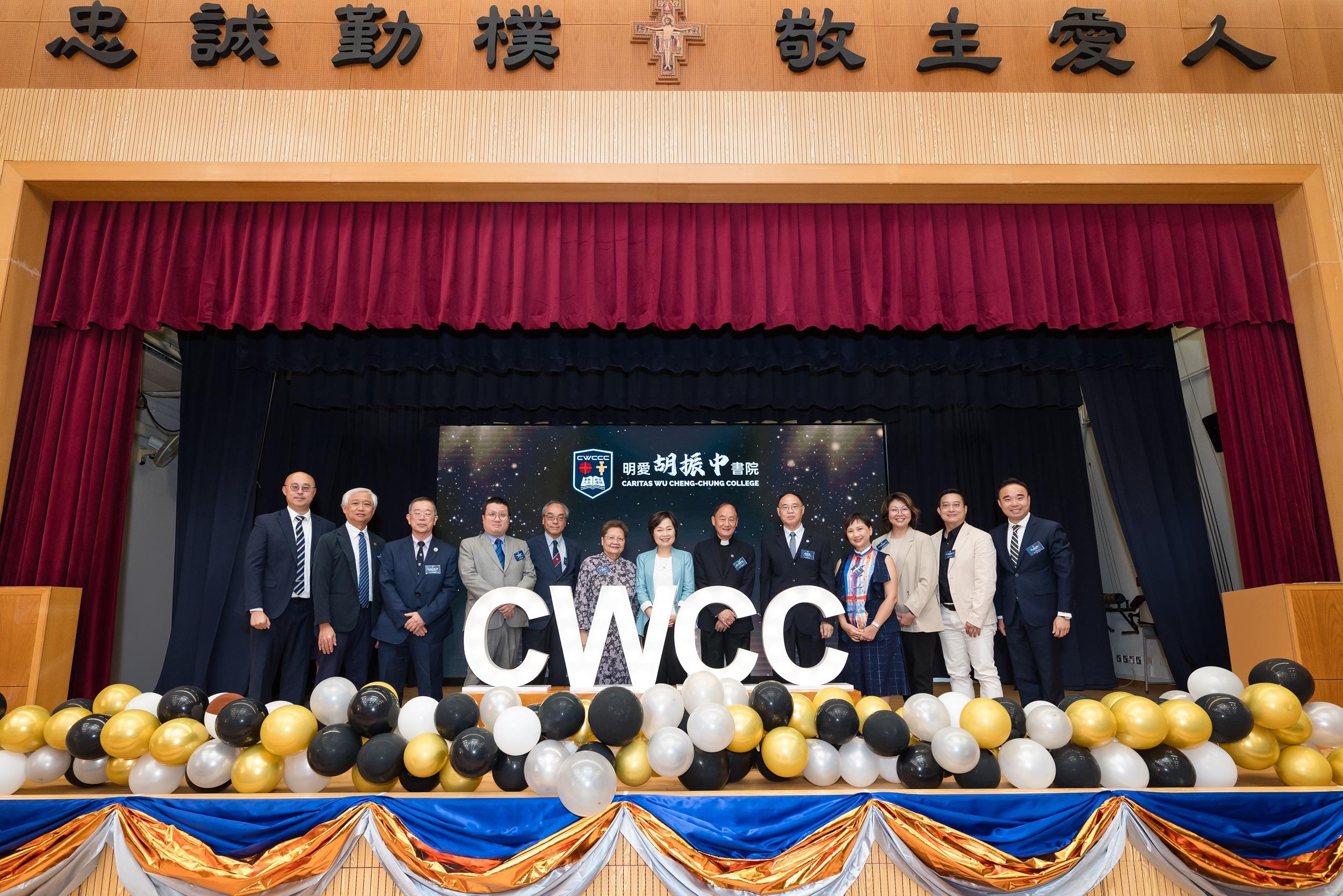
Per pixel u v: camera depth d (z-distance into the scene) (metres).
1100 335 4.68
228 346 5.02
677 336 4.75
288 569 3.97
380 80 4.14
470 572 4.44
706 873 1.82
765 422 5.96
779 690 2.21
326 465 5.70
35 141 4.02
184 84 4.11
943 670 5.76
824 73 4.21
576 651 2.62
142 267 4.11
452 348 4.67
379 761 2.02
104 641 3.99
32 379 4.11
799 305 4.20
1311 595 3.52
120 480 4.12
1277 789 2.10
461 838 1.88
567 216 4.26
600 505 5.85
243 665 4.66
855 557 4.25
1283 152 4.18
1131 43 4.29
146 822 1.90
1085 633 5.84
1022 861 1.85
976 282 4.24
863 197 4.20
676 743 1.98
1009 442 6.12
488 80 4.16
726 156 4.09
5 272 3.90
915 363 4.69
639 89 4.16
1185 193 4.20
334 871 1.86
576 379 5.31
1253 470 4.21
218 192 4.09
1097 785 2.06
